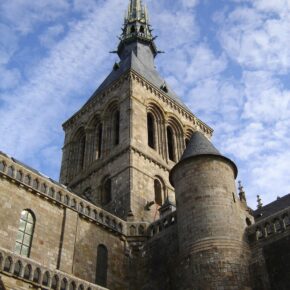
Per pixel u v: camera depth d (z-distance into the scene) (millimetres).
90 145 60688
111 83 62656
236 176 40844
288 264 30562
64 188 40156
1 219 33438
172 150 60156
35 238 35062
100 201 50844
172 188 53656
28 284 28109
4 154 39344
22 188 36156
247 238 34406
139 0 88062
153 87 62250
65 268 35500
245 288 31109
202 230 34438
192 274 33000
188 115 65625
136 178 49219
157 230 42031
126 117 55625
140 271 40031
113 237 41469
